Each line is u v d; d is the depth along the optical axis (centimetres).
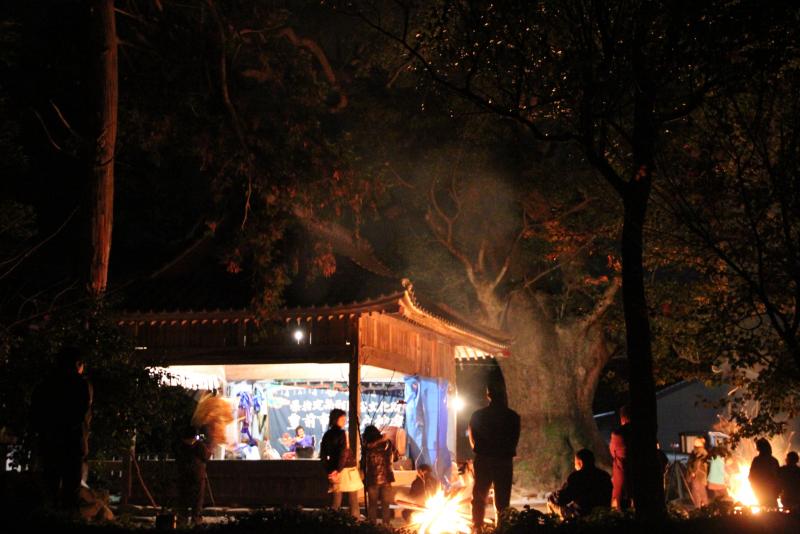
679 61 1086
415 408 2188
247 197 1708
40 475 1081
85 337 1309
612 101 1134
